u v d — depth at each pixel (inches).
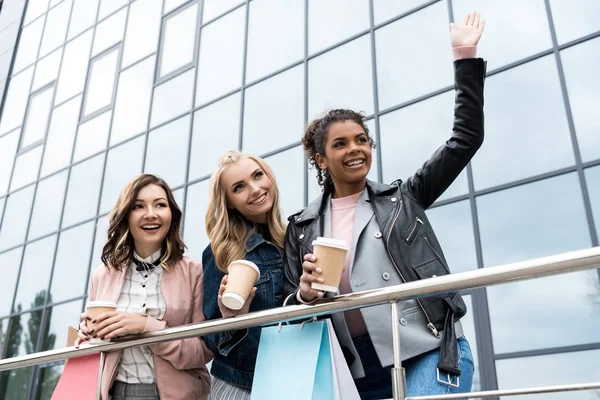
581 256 54.6
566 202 220.8
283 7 344.5
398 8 295.9
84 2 488.4
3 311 400.8
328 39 315.9
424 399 59.9
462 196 244.2
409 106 271.9
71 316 359.3
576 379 197.5
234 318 75.1
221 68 356.8
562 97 235.9
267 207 92.1
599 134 223.0
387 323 74.4
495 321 218.4
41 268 396.2
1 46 549.3
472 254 233.1
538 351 206.7
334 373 67.9
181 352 89.1
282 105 317.1
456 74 81.9
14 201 447.2
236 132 328.8
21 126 481.7
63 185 414.9
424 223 80.0
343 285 79.8
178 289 94.8
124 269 96.0
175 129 361.4
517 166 236.5
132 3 441.4
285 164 299.7
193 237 317.4
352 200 85.4
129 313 85.9
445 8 278.8
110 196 378.0
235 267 75.5
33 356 95.0
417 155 260.7
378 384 77.3
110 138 399.2
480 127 79.5
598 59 233.0
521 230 226.4
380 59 290.4
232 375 86.0
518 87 248.1
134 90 402.0
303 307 70.1
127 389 89.7
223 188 93.2
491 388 210.4
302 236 85.0
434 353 72.2
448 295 75.0
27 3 556.4
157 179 98.6
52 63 486.3
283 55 330.3
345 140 83.4
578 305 205.6
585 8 243.1
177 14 402.9
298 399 67.2
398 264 76.2
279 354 72.2
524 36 254.5
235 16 366.6
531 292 215.8
